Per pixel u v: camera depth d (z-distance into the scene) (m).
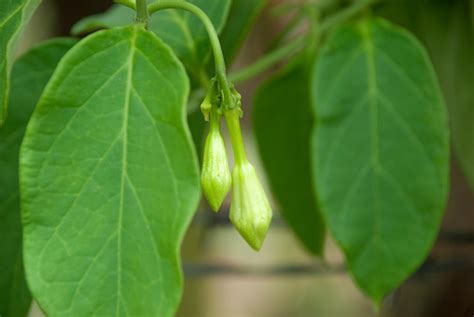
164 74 0.56
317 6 0.77
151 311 0.56
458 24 0.75
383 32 0.69
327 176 0.68
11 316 0.65
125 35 0.57
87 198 0.56
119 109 0.56
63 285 0.56
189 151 0.56
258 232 0.58
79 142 0.56
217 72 0.57
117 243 0.56
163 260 0.56
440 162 0.68
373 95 0.69
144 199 0.56
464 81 0.75
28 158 0.56
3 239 0.65
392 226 0.69
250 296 1.55
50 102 0.56
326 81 0.69
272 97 0.76
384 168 0.69
